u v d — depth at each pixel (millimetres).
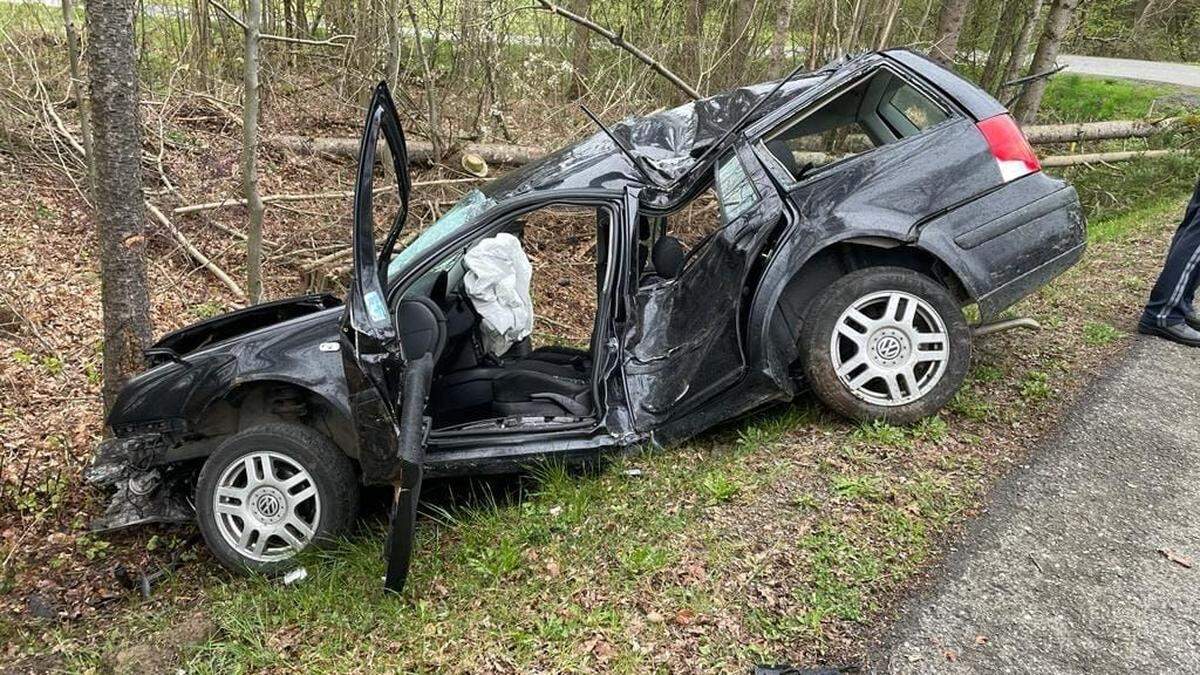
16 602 3904
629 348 4105
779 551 3111
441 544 3658
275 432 3717
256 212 5605
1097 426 3898
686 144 4457
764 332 3777
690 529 3312
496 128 9820
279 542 3850
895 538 3141
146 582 3938
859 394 3855
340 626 3154
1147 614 2756
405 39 9938
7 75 8375
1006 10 16875
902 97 4262
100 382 5660
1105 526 3199
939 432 3805
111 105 4223
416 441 3107
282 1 11391
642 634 2803
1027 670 2549
